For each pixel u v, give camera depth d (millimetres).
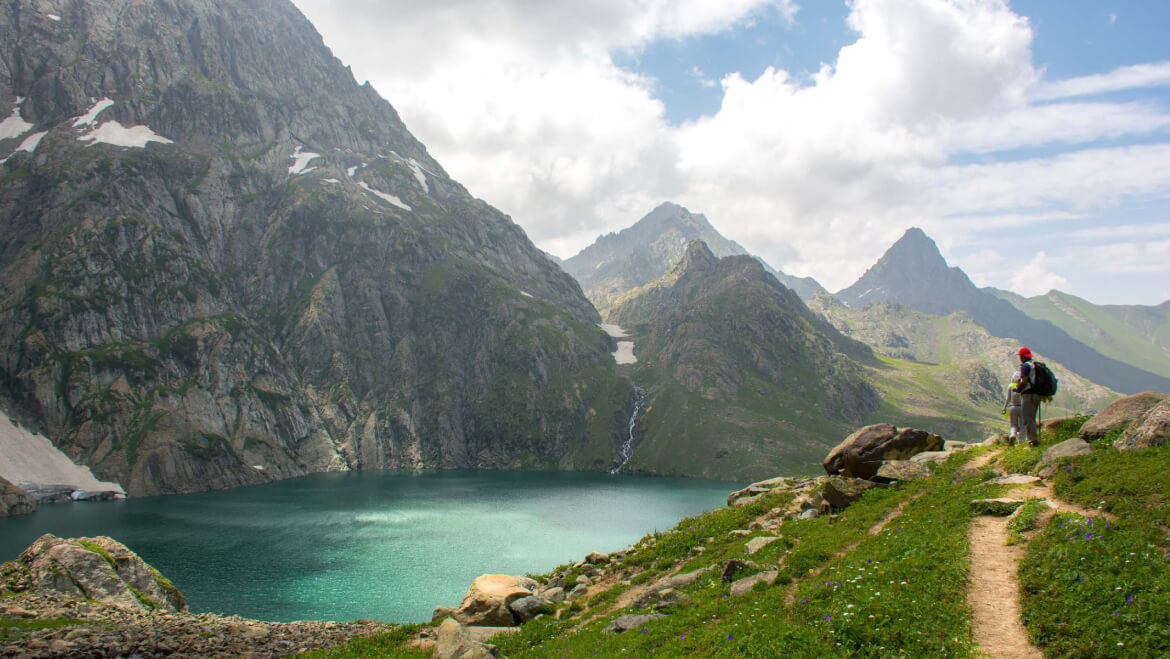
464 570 118750
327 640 40312
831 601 21000
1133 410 28453
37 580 46000
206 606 97188
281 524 165875
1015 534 22625
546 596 37875
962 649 16250
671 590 29375
